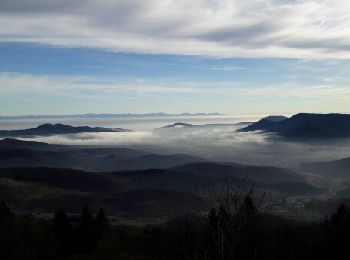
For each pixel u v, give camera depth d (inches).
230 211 813.2
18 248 3201.3
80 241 3597.4
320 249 2123.5
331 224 2736.2
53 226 3811.5
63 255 3452.3
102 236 3659.0
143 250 3297.2
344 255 2128.4
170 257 2319.1
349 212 2359.7
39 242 3526.1
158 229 3486.7
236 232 802.2
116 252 3213.6
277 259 1521.9
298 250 2038.6
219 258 825.5
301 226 2438.5
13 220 3587.6
